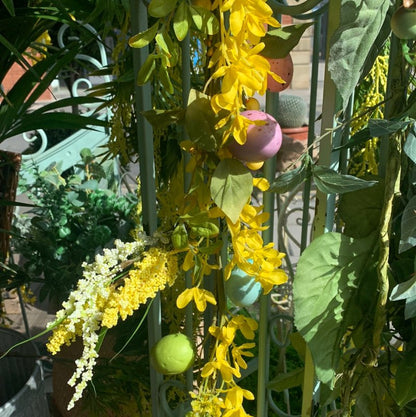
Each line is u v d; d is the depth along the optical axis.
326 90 0.56
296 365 1.28
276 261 0.55
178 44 0.76
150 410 0.98
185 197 0.56
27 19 0.98
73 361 0.99
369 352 0.59
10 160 1.28
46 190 1.38
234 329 0.59
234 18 0.45
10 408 0.88
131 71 0.80
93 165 1.66
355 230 0.59
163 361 0.61
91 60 1.69
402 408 0.62
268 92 0.63
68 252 1.28
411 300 0.51
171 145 0.85
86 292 0.55
